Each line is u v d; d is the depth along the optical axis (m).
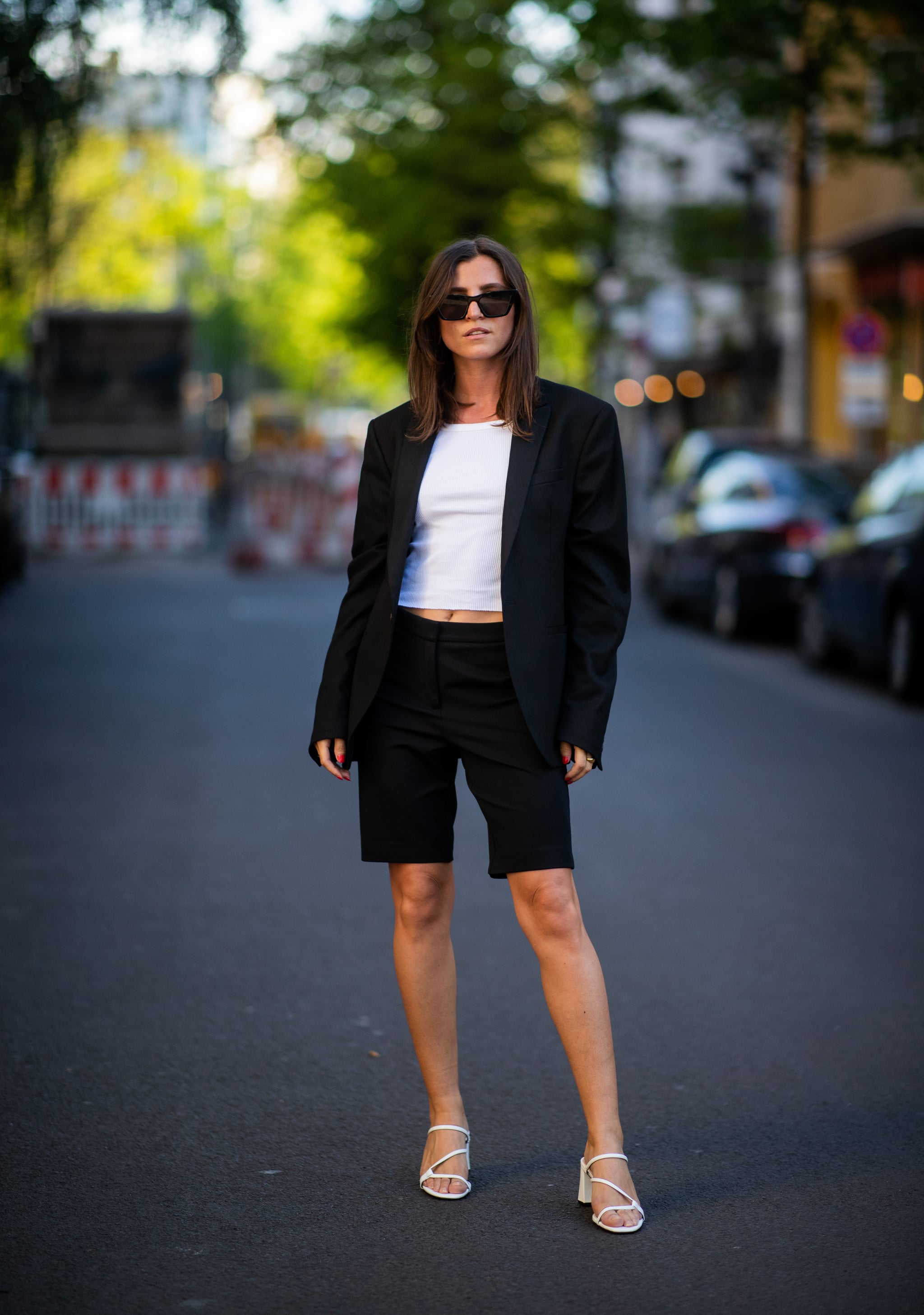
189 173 43.16
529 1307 4.05
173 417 33.94
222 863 8.83
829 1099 5.50
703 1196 4.72
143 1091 5.58
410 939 4.75
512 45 38.75
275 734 12.88
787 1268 4.26
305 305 68.38
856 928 7.65
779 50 22.25
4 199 14.97
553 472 4.56
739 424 44.69
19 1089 5.59
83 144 15.62
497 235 39.53
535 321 4.61
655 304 38.34
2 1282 4.18
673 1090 5.58
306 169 40.88
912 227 29.33
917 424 31.62
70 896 8.13
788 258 36.25
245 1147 5.09
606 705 4.57
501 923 7.71
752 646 20.41
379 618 4.62
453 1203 4.67
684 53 22.31
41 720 13.48
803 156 24.92
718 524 21.23
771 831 9.76
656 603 24.61
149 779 11.12
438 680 4.57
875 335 25.56
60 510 32.50
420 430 4.63
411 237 40.47
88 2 14.03
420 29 39.41
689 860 8.98
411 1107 5.43
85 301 45.78
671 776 11.48
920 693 15.27
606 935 7.51
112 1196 4.73
